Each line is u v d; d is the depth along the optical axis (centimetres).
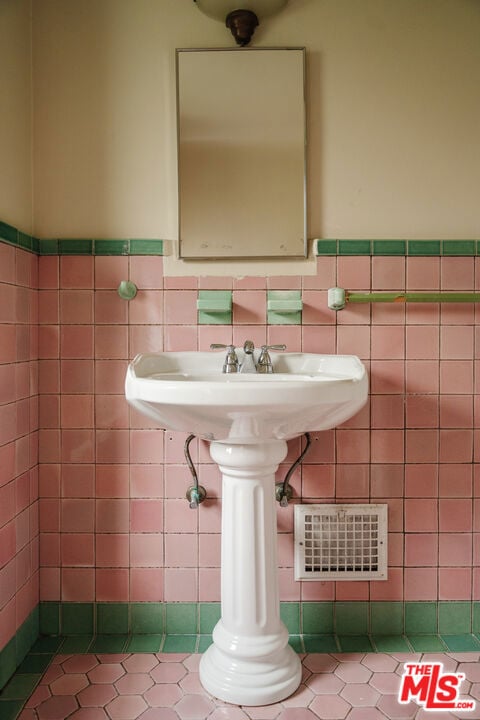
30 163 153
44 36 154
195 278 154
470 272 154
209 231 155
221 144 155
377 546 155
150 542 155
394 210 154
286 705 126
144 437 155
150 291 154
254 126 154
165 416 114
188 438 147
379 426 155
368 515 155
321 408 109
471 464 155
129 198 156
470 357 154
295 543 155
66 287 154
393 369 155
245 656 127
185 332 154
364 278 154
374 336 154
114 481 155
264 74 154
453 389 155
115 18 154
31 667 140
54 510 155
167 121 155
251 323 154
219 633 133
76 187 155
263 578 129
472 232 155
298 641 152
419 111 155
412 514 155
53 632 155
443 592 155
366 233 154
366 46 154
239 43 153
